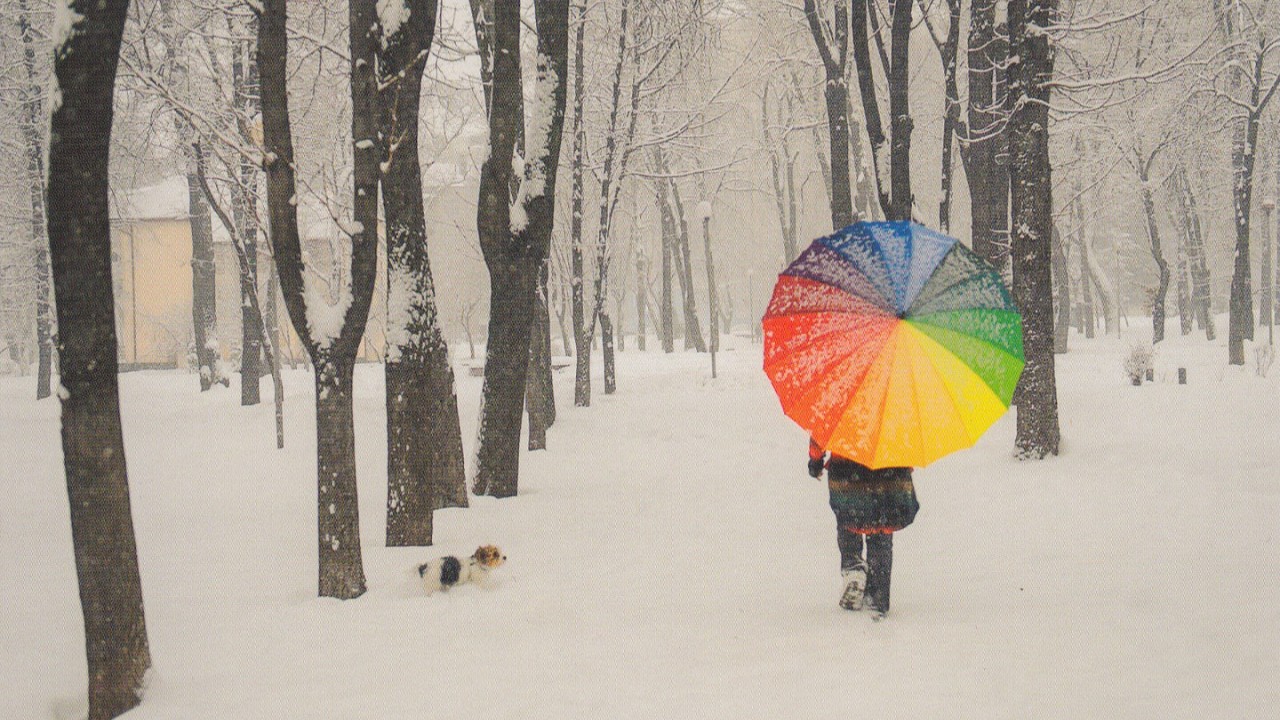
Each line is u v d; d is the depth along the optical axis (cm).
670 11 2373
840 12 2128
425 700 545
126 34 1759
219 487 1589
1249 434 1412
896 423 587
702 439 2058
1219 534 932
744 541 1011
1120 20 1664
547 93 1280
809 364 602
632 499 1300
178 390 3369
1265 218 3278
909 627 655
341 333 779
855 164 3469
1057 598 724
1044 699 512
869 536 689
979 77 2050
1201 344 3628
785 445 1931
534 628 689
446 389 1203
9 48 2667
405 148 1000
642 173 2650
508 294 1291
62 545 1119
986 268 594
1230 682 529
